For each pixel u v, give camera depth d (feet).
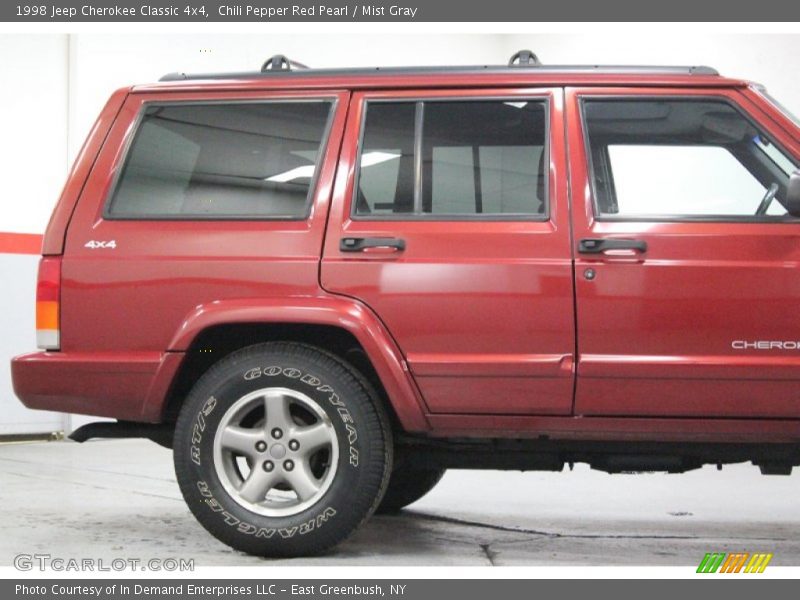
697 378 12.05
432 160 12.89
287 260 12.71
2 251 29.76
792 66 29.55
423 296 12.45
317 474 13.48
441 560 13.02
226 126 13.35
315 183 12.97
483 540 14.67
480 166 12.79
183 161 13.33
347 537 12.66
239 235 12.87
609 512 17.62
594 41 35.29
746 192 12.44
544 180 12.62
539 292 12.29
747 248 12.17
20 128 30.07
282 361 12.69
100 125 13.55
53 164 30.68
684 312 12.11
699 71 12.96
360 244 12.59
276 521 12.57
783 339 12.01
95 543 14.05
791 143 12.41
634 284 12.18
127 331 12.90
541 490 20.40
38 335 13.14
